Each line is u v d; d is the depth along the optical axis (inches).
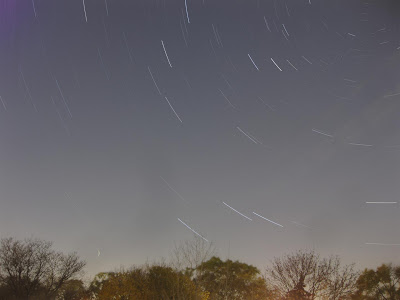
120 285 737.6
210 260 631.8
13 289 1083.3
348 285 765.3
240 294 650.8
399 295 778.8
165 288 637.9
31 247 1122.7
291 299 721.0
